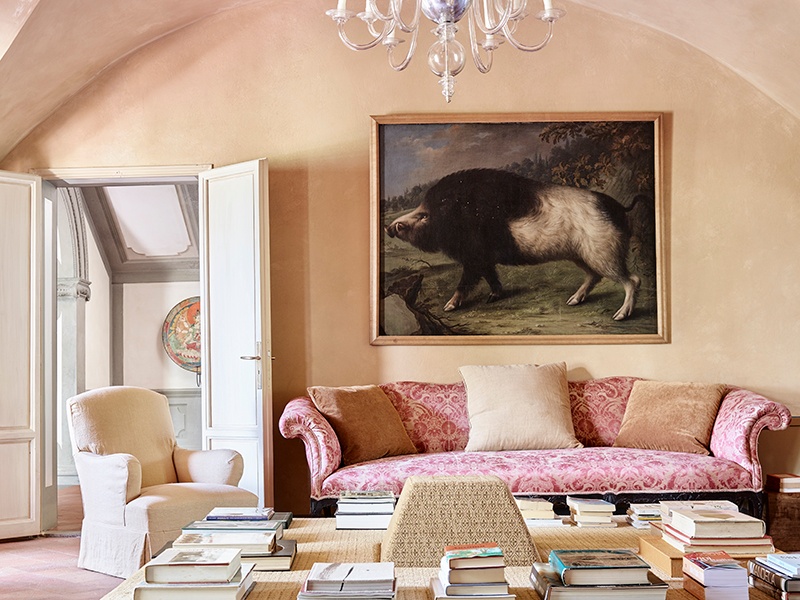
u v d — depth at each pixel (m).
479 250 5.58
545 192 5.59
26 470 5.37
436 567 2.56
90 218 8.39
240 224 5.38
